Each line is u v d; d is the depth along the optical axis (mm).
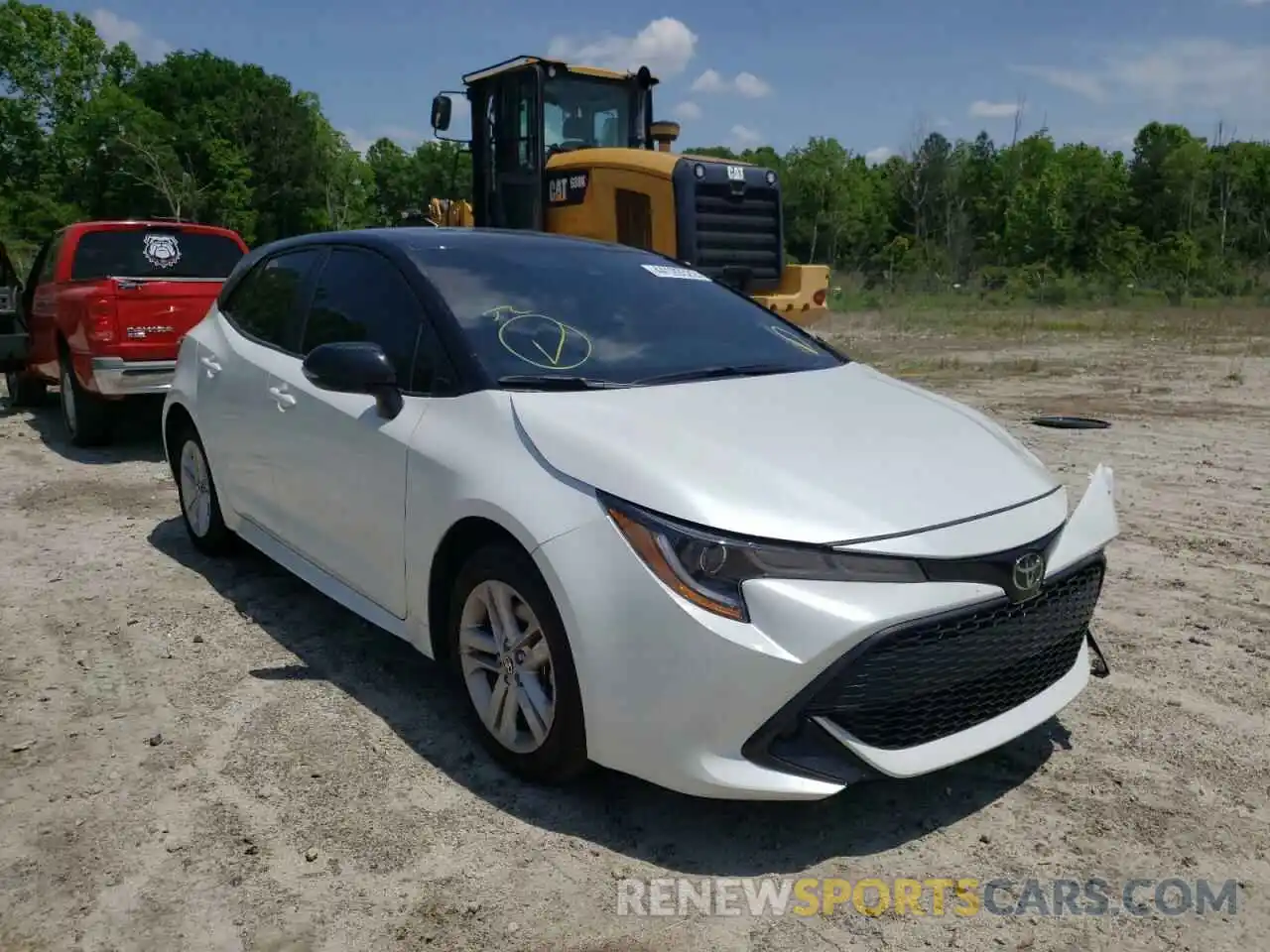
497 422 3379
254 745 3553
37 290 9703
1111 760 3498
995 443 3590
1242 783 3350
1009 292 33875
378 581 3887
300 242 4953
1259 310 28078
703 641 2746
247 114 64312
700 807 3197
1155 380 13148
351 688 3994
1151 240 67000
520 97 11203
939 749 2939
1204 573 5363
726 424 3295
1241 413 10375
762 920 2686
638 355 3865
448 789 3277
